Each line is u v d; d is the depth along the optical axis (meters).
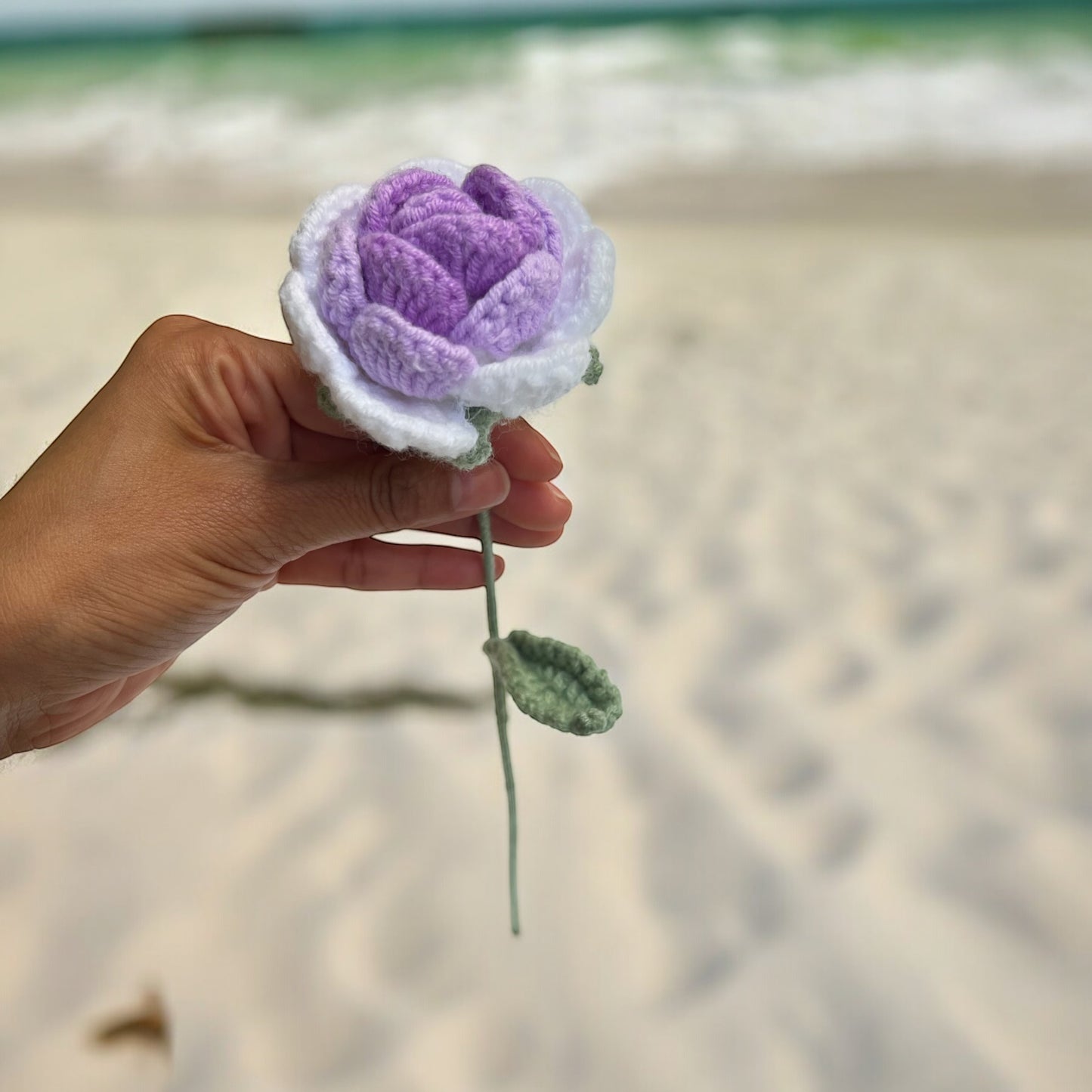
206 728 0.46
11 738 0.35
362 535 0.31
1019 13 2.20
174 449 0.32
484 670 0.50
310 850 0.42
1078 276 0.95
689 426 0.72
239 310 0.94
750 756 0.45
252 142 1.72
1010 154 1.40
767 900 0.40
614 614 0.53
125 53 2.64
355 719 0.47
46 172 1.62
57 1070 0.37
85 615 0.31
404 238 0.26
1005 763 0.43
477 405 0.27
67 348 0.86
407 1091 0.36
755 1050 0.37
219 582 0.32
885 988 0.37
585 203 1.36
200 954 0.39
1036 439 0.66
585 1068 0.37
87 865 0.42
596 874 0.41
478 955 0.39
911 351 0.81
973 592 0.52
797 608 0.52
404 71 2.19
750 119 1.67
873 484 0.62
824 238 1.14
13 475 0.65
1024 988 0.37
